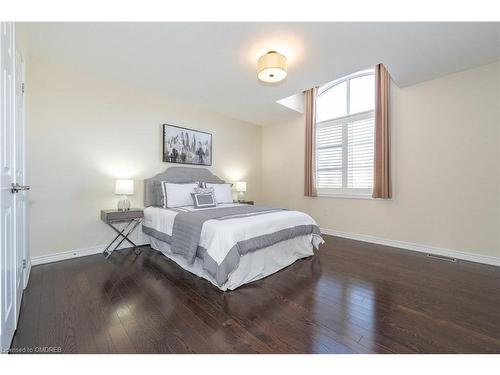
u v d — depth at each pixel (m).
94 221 3.05
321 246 3.50
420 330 1.50
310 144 4.44
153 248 3.32
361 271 2.52
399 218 3.43
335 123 4.27
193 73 2.90
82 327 1.50
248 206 3.42
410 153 3.30
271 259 2.49
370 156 3.81
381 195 3.49
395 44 2.26
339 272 2.49
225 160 4.76
